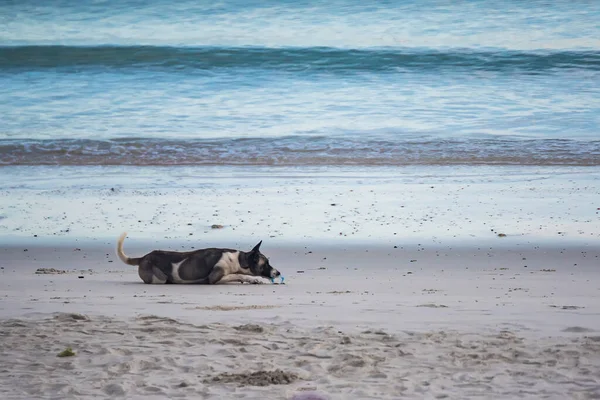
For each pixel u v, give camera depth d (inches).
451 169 1040.8
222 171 1034.7
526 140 1195.9
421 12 2009.1
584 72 1614.2
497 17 1956.2
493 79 1584.6
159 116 1348.4
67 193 914.1
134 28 1919.3
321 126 1279.5
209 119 1330.0
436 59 1695.4
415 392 267.6
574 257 643.5
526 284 527.5
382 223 774.5
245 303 447.8
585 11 1972.2
